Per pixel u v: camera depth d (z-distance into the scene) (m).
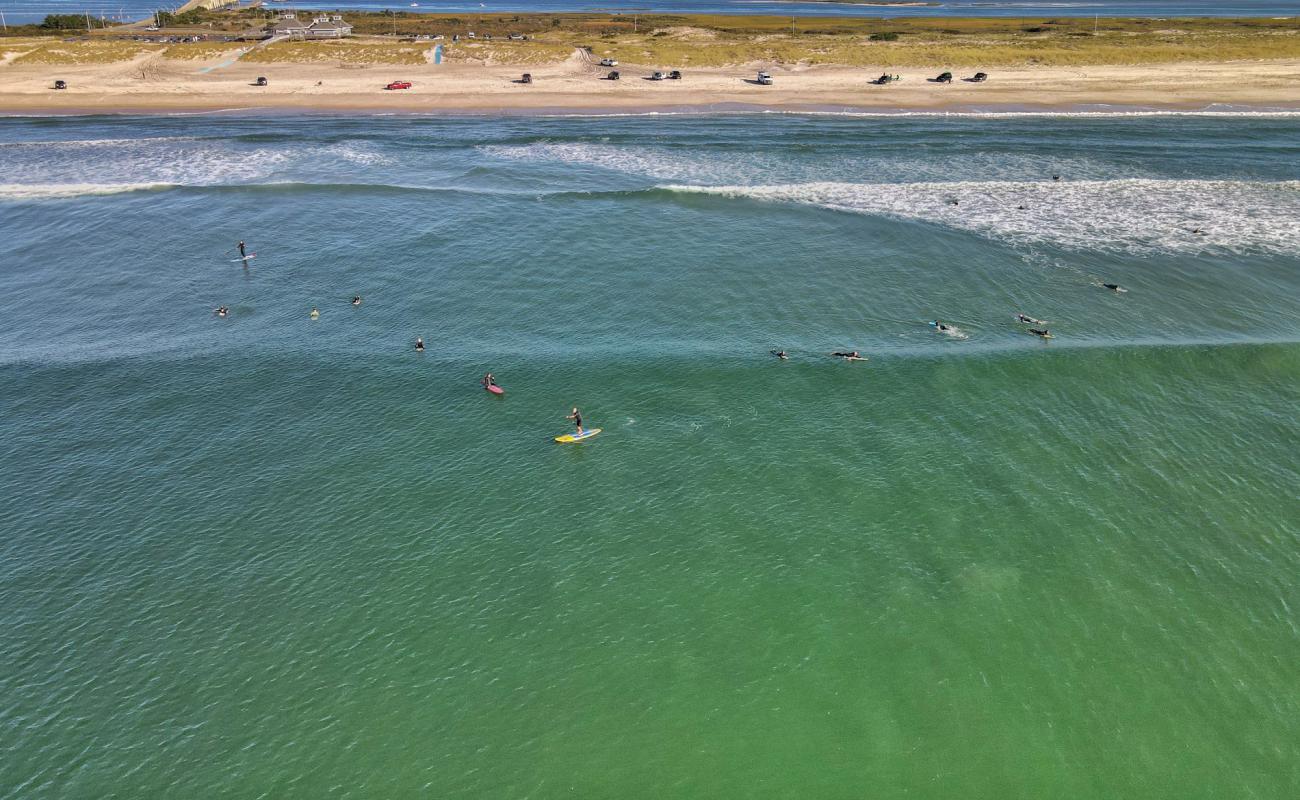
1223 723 26.91
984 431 40.62
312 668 28.97
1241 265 58.78
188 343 49.31
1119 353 46.59
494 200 73.19
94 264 60.47
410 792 25.08
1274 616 30.52
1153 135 95.56
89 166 83.69
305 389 44.72
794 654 29.39
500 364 46.84
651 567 33.00
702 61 137.12
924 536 34.31
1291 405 42.38
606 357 47.34
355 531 34.94
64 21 182.38
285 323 51.72
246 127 102.44
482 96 119.31
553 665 29.03
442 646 29.75
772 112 111.75
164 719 27.23
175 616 30.95
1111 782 25.23
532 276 58.12
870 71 132.50
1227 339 48.22
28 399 43.66
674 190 75.06
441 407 43.09
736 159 86.44
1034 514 35.38
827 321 51.31
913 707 27.55
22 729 26.88
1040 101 116.62
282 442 40.53
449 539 34.47
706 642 29.89
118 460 39.22
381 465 38.91
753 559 33.31
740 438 40.41
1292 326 49.91
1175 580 32.09
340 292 55.91
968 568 32.75
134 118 107.69
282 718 27.28
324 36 160.88
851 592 31.78
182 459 39.31
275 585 32.34
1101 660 29.02
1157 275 57.31
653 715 27.34
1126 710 27.34
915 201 72.50
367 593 31.92
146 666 29.05
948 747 26.28
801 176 80.25
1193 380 44.44
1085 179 78.44
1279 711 27.23
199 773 25.62
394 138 96.19
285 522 35.44
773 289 55.88
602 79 127.31
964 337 48.97
